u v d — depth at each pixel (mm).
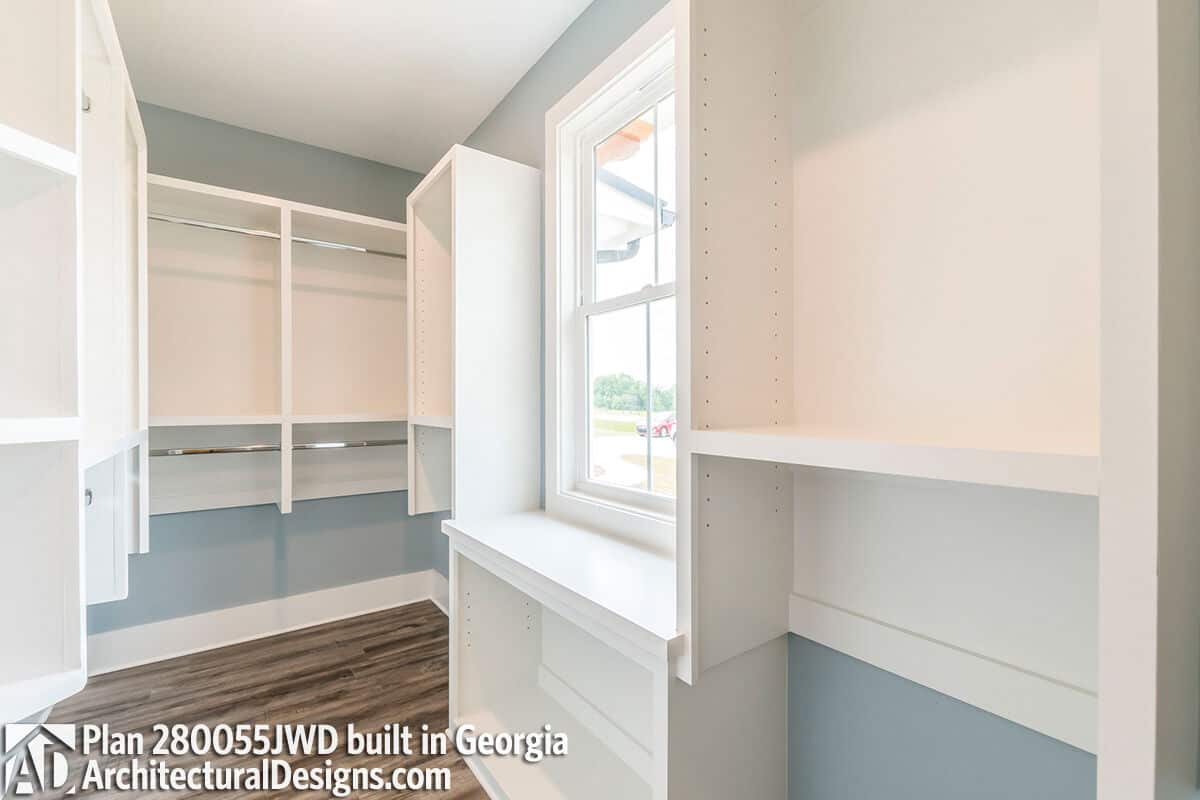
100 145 1241
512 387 1934
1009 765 817
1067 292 743
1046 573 774
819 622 1043
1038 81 769
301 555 2566
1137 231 409
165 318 2227
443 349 2209
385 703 1864
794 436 762
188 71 2021
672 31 1350
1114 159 420
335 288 2629
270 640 2393
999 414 808
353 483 2678
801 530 1083
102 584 1338
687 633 898
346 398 2654
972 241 837
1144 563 408
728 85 954
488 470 1882
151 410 2195
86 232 1208
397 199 2844
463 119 2379
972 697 839
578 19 1775
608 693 1544
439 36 1854
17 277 751
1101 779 431
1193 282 429
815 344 1046
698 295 905
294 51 1913
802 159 1066
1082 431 730
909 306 912
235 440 2379
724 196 947
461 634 1687
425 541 2910
